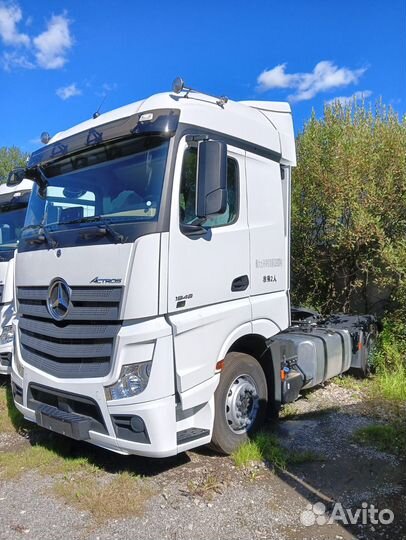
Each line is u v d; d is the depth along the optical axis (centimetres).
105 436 367
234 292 424
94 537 321
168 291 360
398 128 764
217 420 420
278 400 490
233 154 433
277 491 375
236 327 423
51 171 464
